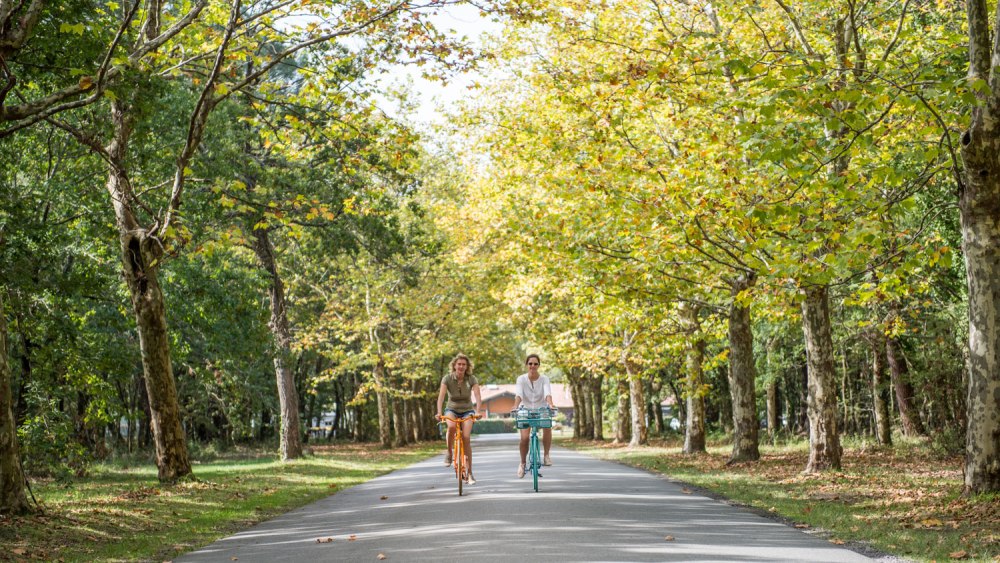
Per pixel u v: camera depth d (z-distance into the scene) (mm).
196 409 47812
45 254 21859
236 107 27484
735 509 12875
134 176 22672
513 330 57750
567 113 22172
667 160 18703
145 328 19484
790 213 14039
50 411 23297
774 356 41219
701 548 8867
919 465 21453
